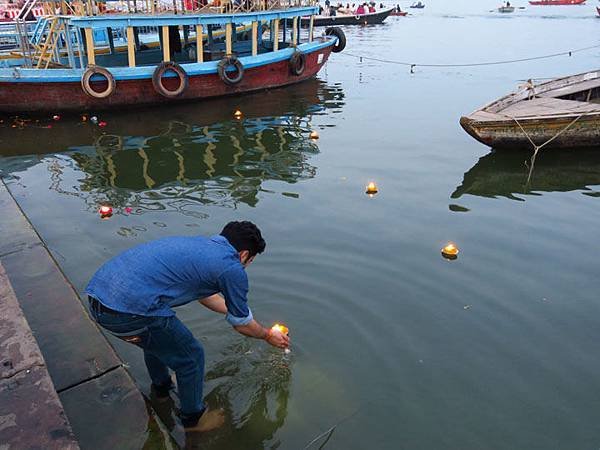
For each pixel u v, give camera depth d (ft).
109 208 23.63
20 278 14.52
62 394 10.50
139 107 48.11
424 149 34.53
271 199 25.52
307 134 39.40
